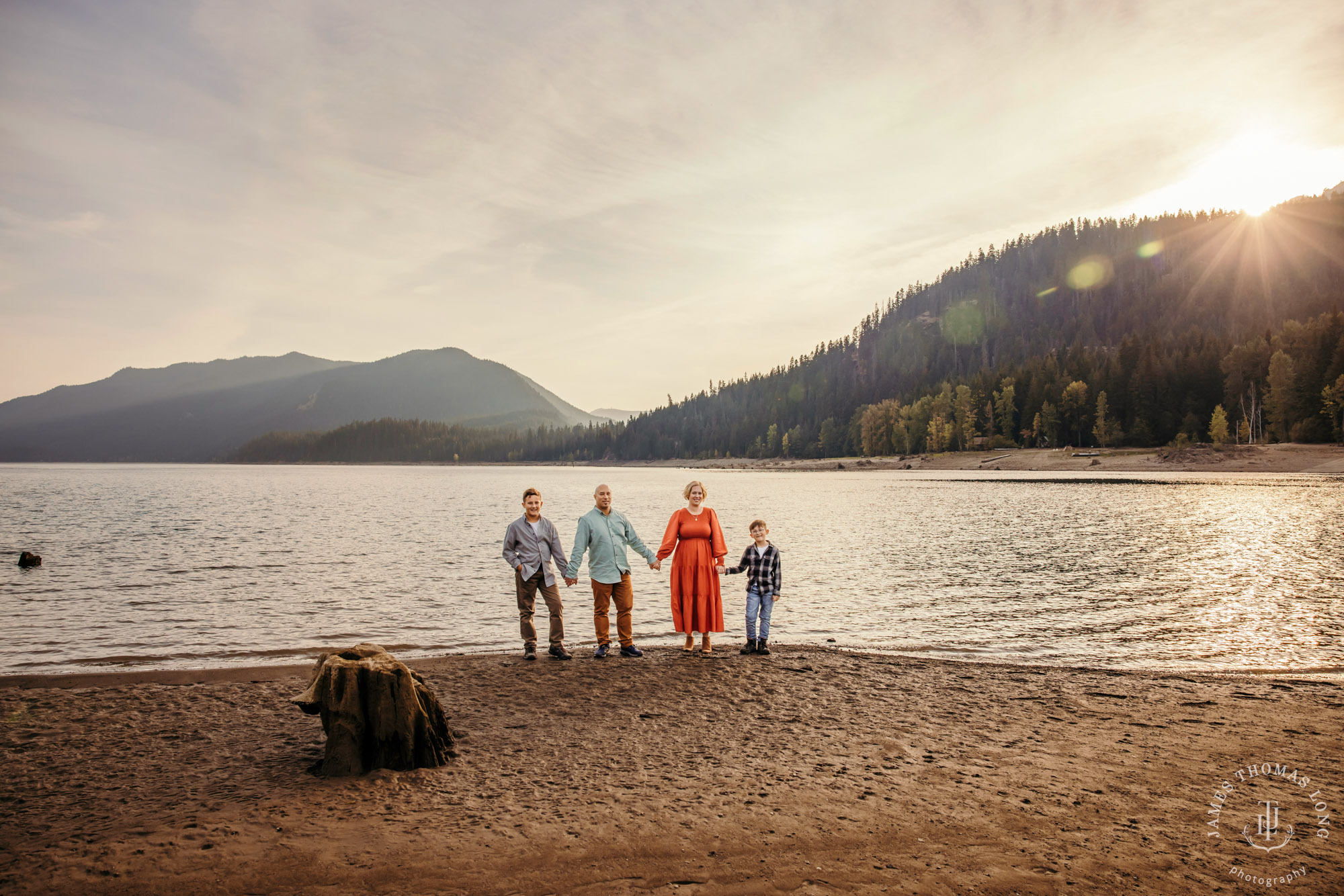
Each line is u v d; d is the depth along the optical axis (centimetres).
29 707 768
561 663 952
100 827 451
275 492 7925
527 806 485
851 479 9600
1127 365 11250
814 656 998
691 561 994
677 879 384
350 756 549
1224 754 598
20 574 2014
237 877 386
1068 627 1272
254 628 1329
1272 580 1719
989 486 6650
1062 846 425
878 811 476
